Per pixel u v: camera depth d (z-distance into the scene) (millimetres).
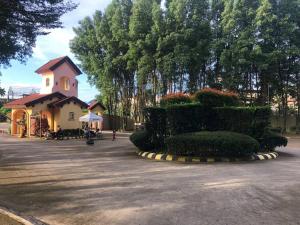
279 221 6723
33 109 33562
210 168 13367
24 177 11938
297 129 39094
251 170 12680
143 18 38062
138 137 18328
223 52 35188
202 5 36469
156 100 38719
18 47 13508
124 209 7781
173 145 16109
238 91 36000
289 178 10883
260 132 17625
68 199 8805
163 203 8156
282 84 38531
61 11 12414
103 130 45719
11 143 26531
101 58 42625
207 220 6879
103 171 12938
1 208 7969
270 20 35031
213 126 17875
